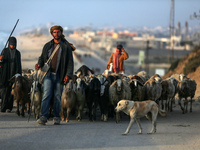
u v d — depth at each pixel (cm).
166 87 1928
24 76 1692
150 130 1148
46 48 1182
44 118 1178
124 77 1681
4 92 1673
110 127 1211
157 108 1088
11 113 1655
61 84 1184
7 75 1659
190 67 4212
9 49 1669
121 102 1041
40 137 941
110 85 1614
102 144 866
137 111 1041
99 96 1469
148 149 821
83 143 873
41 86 1420
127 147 838
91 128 1160
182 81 2034
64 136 967
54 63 1175
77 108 1445
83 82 1432
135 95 1603
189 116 1748
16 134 984
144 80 1881
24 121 1320
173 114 1858
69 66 1177
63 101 1371
